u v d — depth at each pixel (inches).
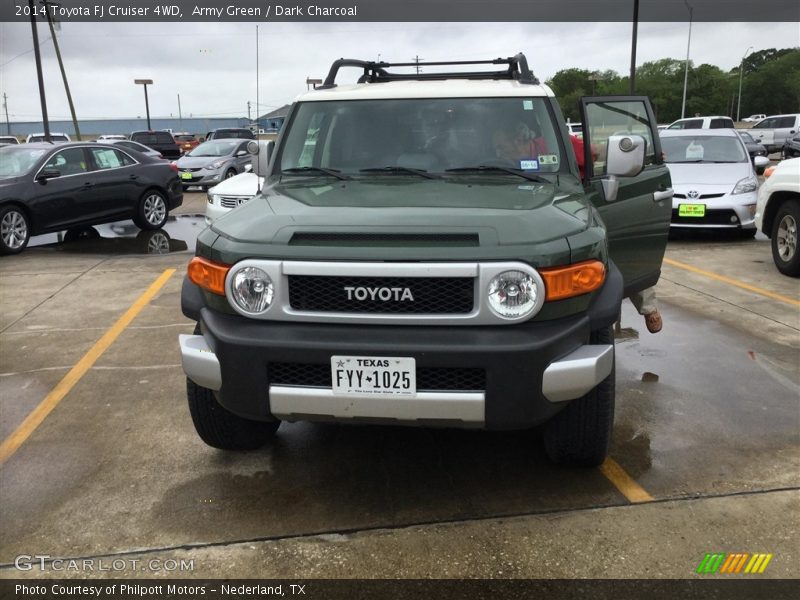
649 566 104.2
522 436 147.4
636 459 136.2
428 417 107.0
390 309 106.7
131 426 153.8
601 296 114.6
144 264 337.1
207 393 129.8
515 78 176.2
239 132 1066.1
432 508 120.6
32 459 139.3
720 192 372.2
